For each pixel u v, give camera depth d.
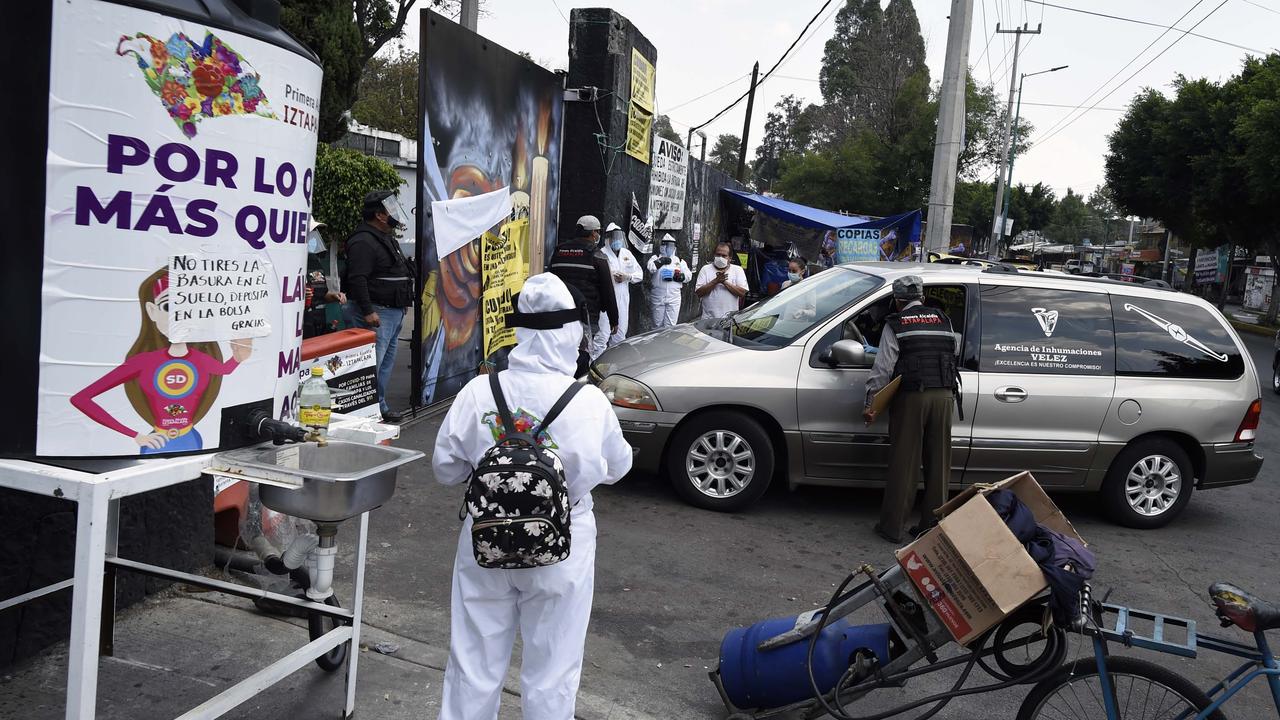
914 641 3.34
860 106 53.19
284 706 3.37
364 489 2.79
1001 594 3.05
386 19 16.36
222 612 4.02
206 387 2.66
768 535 6.06
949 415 5.92
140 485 2.48
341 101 11.09
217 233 2.63
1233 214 34.06
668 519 6.20
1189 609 5.39
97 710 3.19
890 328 5.94
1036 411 6.47
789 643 3.50
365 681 3.63
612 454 2.92
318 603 3.17
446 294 8.04
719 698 3.95
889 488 6.04
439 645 4.07
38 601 3.48
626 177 12.34
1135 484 6.75
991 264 7.61
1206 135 34.56
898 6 51.75
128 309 2.48
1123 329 6.73
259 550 4.48
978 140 48.06
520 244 9.67
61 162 2.35
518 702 3.65
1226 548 6.53
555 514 2.54
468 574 2.79
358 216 10.42
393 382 9.30
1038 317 6.62
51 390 2.42
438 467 2.89
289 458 2.89
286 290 2.93
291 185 2.89
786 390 6.29
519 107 9.30
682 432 6.34
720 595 5.05
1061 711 3.27
